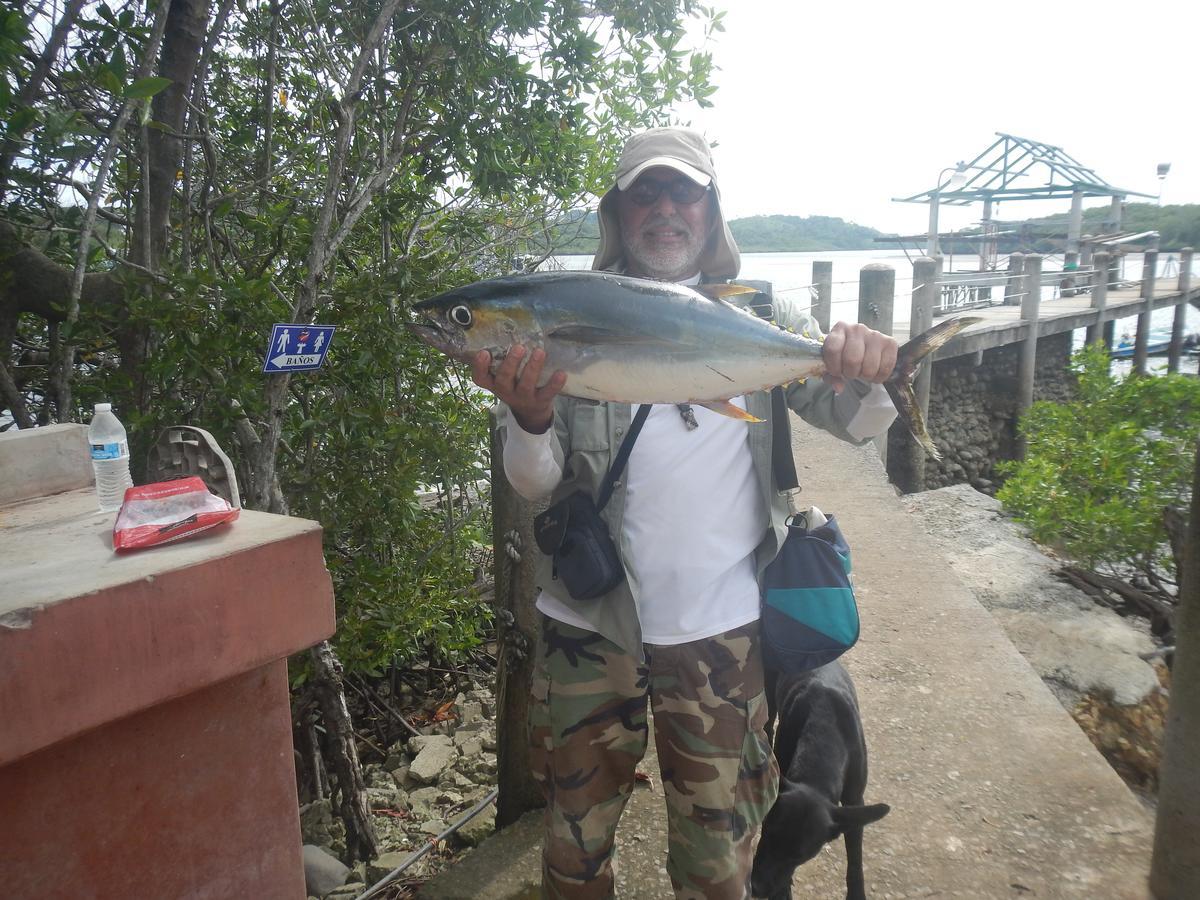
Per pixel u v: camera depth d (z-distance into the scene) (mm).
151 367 2873
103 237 3477
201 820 1493
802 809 2148
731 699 1729
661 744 1758
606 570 1701
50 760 1286
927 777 2916
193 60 3145
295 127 3947
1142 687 4453
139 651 1271
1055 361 15727
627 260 1979
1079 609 5289
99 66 2486
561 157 4238
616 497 1766
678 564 1730
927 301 11445
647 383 1564
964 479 12906
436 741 4152
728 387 1585
